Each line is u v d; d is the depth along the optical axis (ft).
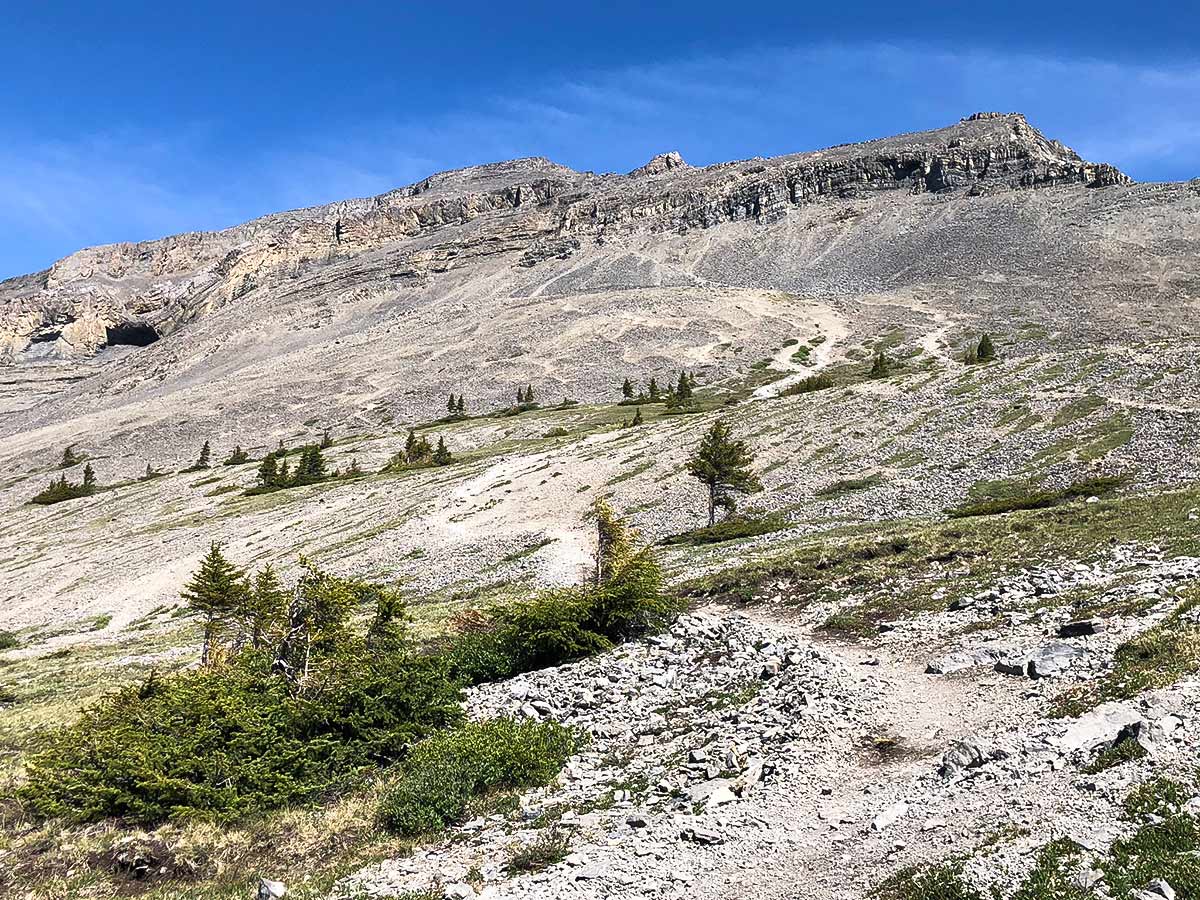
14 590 239.50
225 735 57.47
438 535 209.46
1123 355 237.66
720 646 75.51
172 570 232.32
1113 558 80.59
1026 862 31.71
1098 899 28.55
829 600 90.48
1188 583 64.59
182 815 50.62
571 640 81.35
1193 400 184.55
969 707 51.85
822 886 34.24
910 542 105.81
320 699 63.21
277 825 50.26
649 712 63.52
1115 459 160.45
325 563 206.49
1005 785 38.88
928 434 207.41
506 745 53.36
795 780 45.14
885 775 44.01
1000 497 156.04
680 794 45.44
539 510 215.51
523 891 37.04
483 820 47.06
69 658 148.46
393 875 41.32
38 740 75.66
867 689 58.23
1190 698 42.83
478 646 85.25
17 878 45.21
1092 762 38.81
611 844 40.93
